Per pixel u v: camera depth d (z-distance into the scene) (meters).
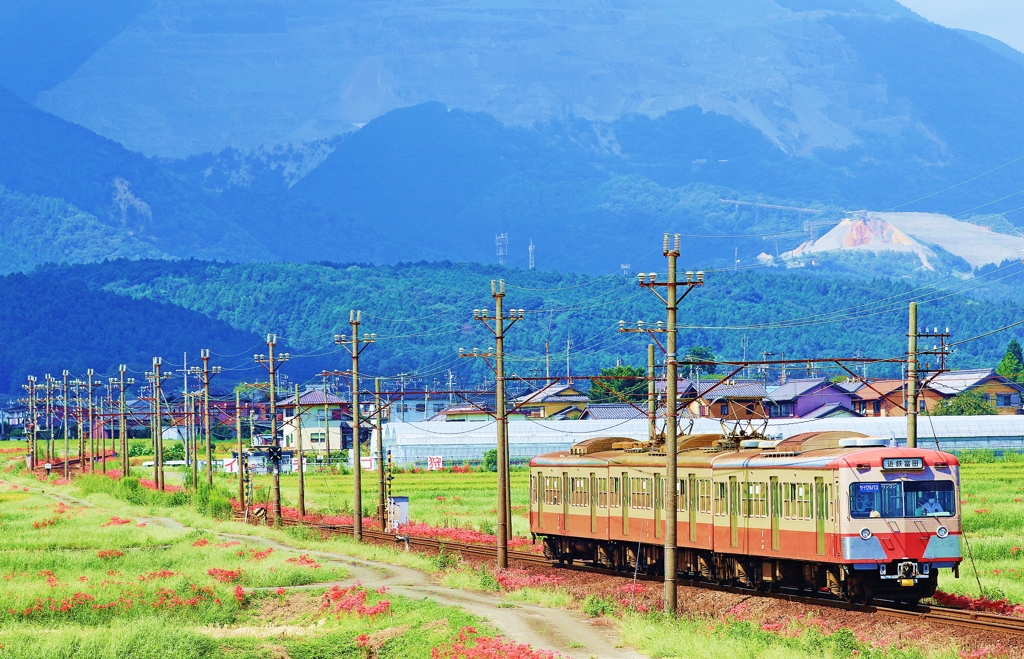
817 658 116.31
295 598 195.50
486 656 130.12
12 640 156.50
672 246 149.75
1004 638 118.75
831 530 141.50
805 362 156.38
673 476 148.50
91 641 155.75
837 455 142.12
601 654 129.50
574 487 199.38
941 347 181.00
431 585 194.38
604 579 182.38
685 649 125.19
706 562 168.75
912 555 140.25
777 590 156.62
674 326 149.25
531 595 171.12
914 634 124.19
